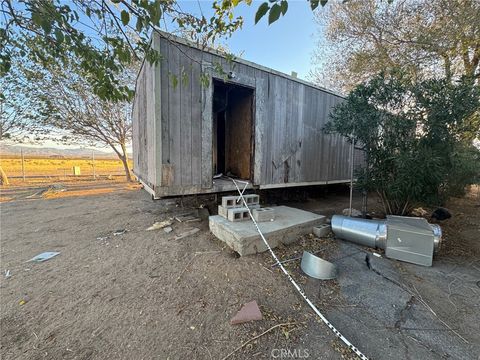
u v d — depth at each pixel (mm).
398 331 1555
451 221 4246
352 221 3080
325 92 5164
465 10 4883
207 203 4754
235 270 2254
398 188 3283
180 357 1319
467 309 1812
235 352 1359
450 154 3145
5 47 1538
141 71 4375
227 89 4824
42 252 2773
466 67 6113
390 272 2355
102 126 9477
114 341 1434
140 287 2025
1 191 7562
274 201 5277
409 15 6047
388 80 3547
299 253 2705
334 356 1341
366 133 3633
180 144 3145
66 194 7078
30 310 1722
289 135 4520
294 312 1718
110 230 3551
